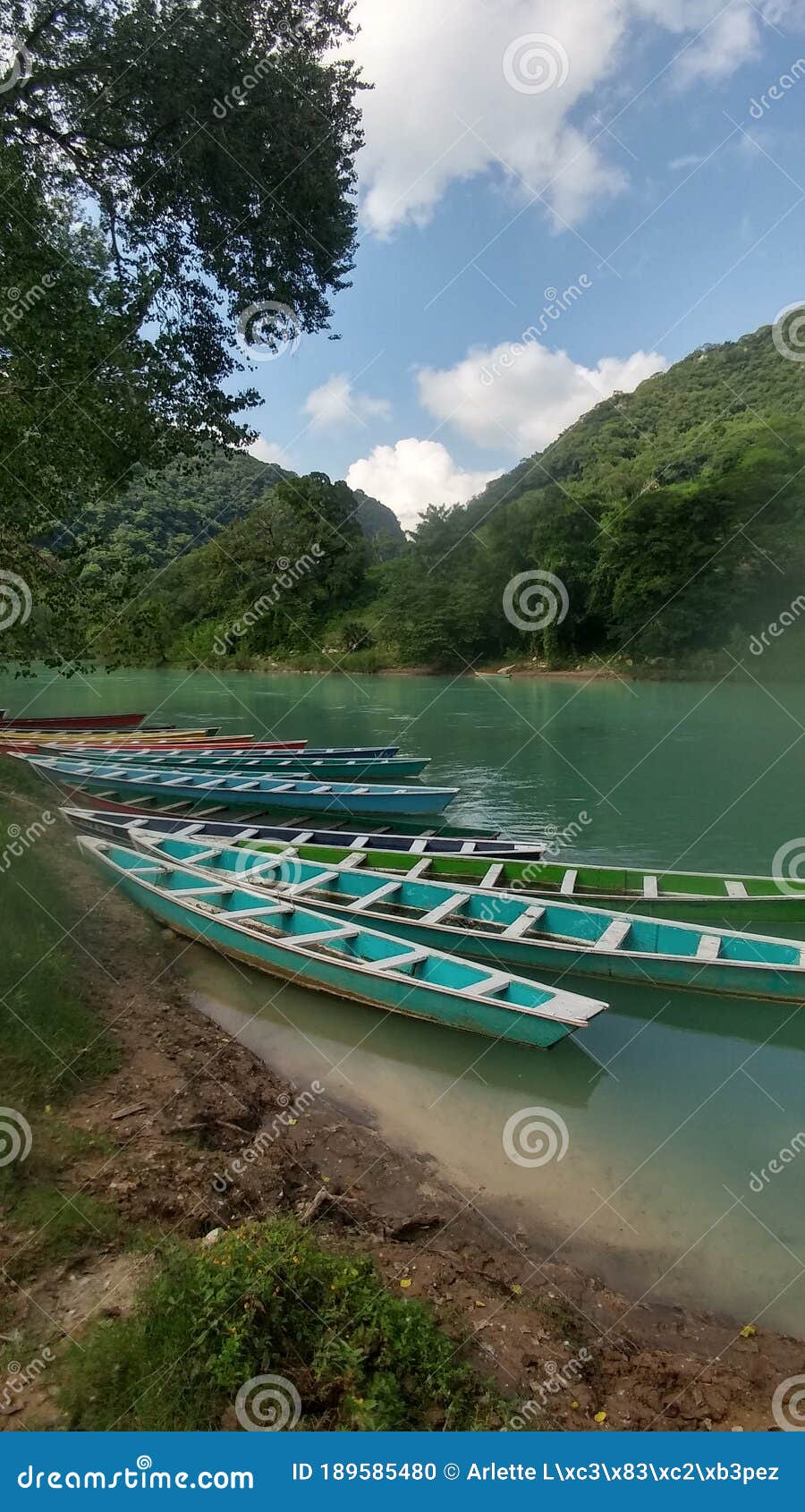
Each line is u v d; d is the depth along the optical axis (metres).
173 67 8.36
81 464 8.16
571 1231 4.14
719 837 11.56
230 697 32.53
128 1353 2.77
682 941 6.86
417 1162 4.68
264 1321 2.87
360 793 12.87
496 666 39.81
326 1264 3.18
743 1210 4.31
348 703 29.31
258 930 7.70
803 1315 3.61
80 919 7.21
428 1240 4.00
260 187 9.40
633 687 30.17
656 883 8.25
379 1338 2.92
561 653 37.81
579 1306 3.59
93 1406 2.62
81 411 7.84
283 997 6.66
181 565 50.09
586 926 7.26
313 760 15.62
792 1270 3.89
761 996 6.19
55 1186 3.70
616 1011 6.59
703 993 6.38
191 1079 5.06
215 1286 2.94
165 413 9.02
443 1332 3.14
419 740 20.33
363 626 44.88
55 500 7.99
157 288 8.60
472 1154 4.78
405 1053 5.93
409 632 40.75
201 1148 4.40
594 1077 5.63
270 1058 5.77
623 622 34.84
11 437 7.46
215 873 8.98
